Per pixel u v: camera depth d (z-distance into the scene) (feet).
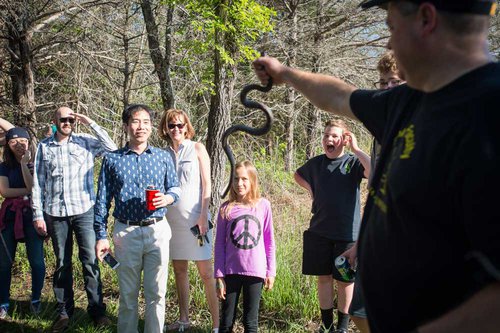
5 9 28.22
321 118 44.86
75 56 33.68
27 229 15.97
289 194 26.66
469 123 3.76
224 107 25.27
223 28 24.03
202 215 14.56
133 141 13.50
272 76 6.79
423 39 4.13
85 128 33.32
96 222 13.39
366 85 49.16
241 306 16.33
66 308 15.53
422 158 4.00
